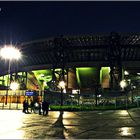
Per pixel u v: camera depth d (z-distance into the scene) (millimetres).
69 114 36125
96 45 107562
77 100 56312
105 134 16281
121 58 113938
